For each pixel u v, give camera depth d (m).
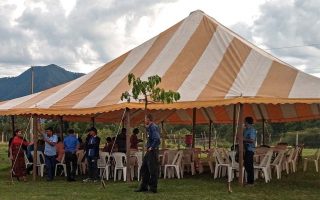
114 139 13.34
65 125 24.84
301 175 13.60
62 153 14.01
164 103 11.66
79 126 31.06
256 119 20.28
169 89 11.93
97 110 12.04
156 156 10.12
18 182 12.51
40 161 14.03
